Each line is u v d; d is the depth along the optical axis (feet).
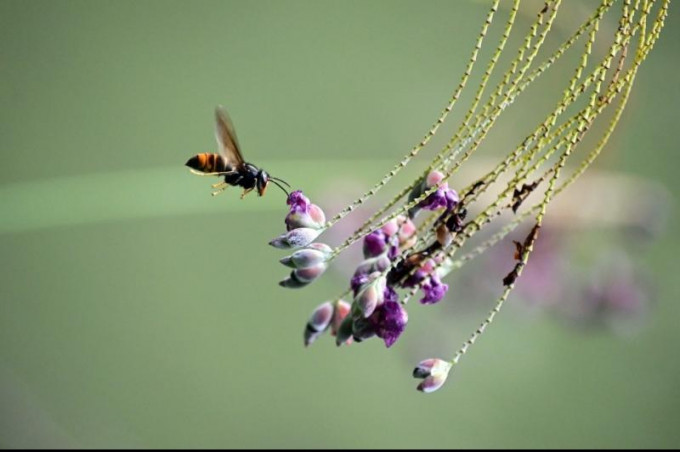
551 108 3.60
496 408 5.12
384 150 5.48
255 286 5.51
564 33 3.31
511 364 5.06
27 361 5.18
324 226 2.83
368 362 5.42
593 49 3.33
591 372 5.06
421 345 3.51
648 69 4.47
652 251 4.42
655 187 3.41
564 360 5.06
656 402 5.00
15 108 5.54
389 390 5.35
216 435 5.17
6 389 3.82
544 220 3.39
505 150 3.59
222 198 3.45
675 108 4.45
